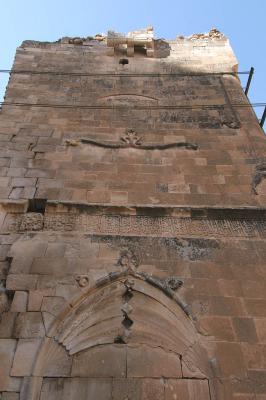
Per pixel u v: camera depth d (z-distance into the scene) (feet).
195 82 46.65
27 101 41.57
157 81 46.83
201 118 40.42
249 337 21.50
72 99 42.57
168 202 30.27
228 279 24.45
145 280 23.98
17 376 19.44
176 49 53.42
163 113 41.14
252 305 23.07
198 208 28.60
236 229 27.68
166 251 25.93
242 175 33.12
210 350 20.94
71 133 37.29
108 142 36.22
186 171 33.53
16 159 33.73
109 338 21.48
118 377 19.90
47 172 32.58
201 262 25.38
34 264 24.58
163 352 21.04
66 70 47.93
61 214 28.22
